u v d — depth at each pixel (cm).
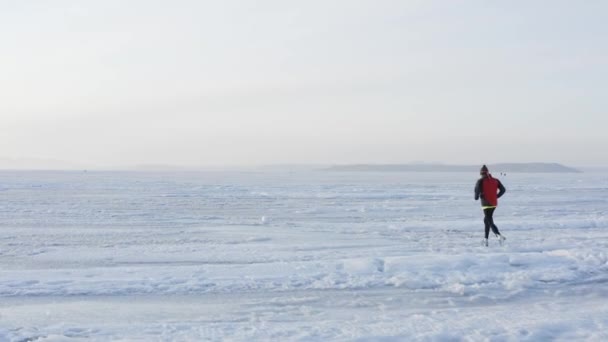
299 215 2280
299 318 709
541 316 700
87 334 633
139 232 1652
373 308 765
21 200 3061
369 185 6144
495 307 768
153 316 720
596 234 1549
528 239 1432
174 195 3669
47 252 1249
